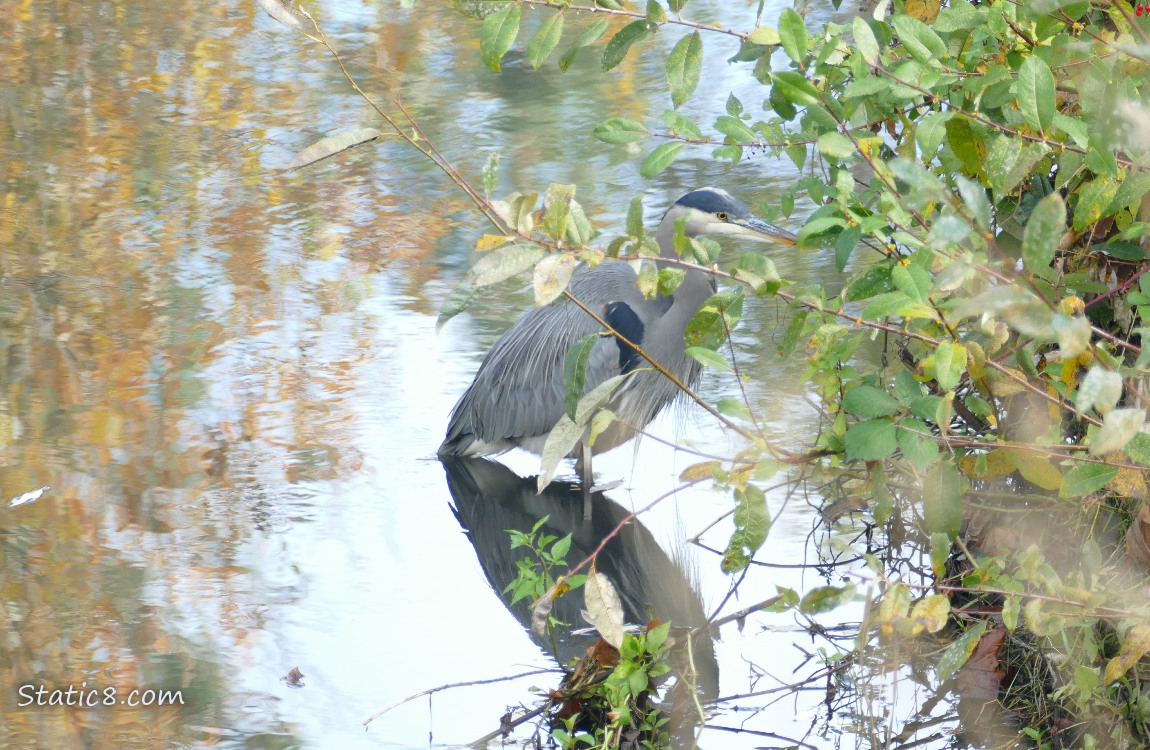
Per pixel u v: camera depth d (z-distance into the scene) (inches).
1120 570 276.1
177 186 662.5
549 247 233.1
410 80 816.9
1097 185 224.4
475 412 451.8
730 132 284.5
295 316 525.7
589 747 281.1
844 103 278.7
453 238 601.6
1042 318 174.9
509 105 762.8
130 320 517.7
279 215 627.5
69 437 427.5
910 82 243.8
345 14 967.6
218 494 396.8
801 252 563.8
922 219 257.6
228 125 748.0
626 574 365.7
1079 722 267.9
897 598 235.0
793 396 449.1
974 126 252.1
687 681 300.8
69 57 877.8
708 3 917.2
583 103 761.6
